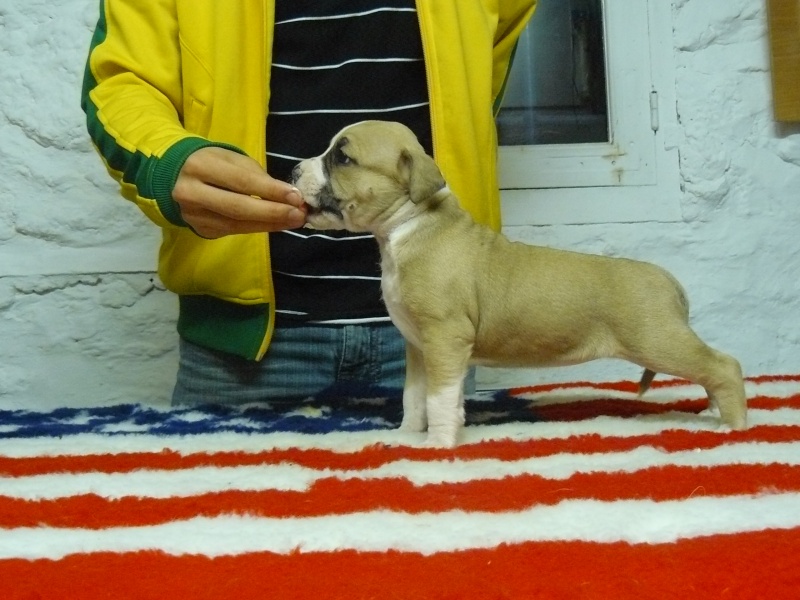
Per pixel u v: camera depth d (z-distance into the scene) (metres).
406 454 1.33
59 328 2.38
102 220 2.36
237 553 0.87
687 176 2.40
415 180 1.49
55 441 1.55
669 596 0.74
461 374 1.49
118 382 2.39
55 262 2.36
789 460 1.20
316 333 1.97
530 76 2.43
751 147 2.42
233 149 1.55
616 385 2.13
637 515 0.95
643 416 1.64
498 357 1.61
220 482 1.17
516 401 1.93
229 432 1.60
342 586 0.77
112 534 0.94
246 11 1.87
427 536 0.90
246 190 1.46
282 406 1.93
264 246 1.86
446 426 1.44
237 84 1.86
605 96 2.41
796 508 0.96
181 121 1.91
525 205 2.39
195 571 0.81
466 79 1.90
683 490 1.05
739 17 2.40
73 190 2.35
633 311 1.56
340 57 1.97
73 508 1.05
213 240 1.81
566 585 0.76
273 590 0.76
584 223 2.40
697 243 2.41
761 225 2.43
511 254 1.60
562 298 1.56
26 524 1.00
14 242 2.36
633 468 1.17
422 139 1.97
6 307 2.36
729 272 2.42
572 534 0.90
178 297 2.26
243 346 1.91
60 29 2.33
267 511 1.02
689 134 2.40
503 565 0.81
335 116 1.95
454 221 1.57
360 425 1.68
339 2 1.96
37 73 2.34
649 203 2.41
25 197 2.35
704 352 1.54
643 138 2.40
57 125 2.34
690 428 1.50
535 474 1.15
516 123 2.43
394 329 2.00
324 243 1.95
